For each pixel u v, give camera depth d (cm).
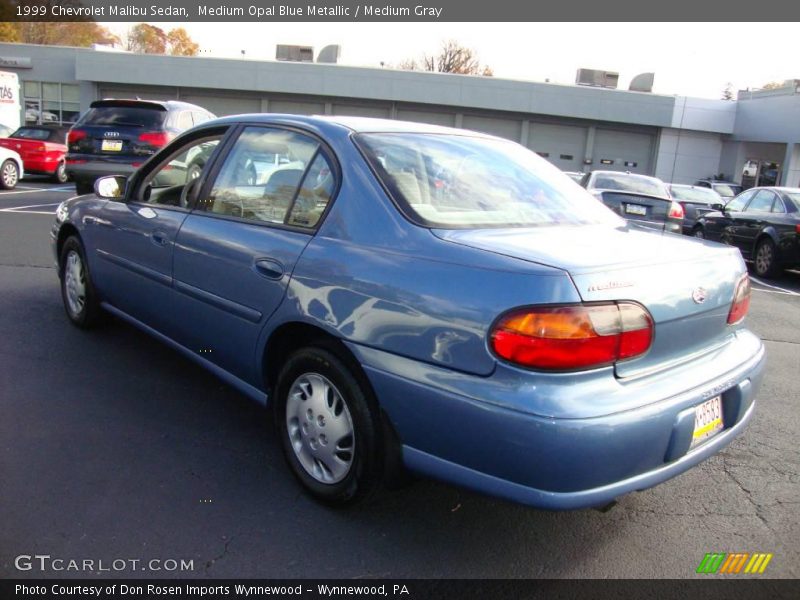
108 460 322
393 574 255
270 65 3005
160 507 286
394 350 252
